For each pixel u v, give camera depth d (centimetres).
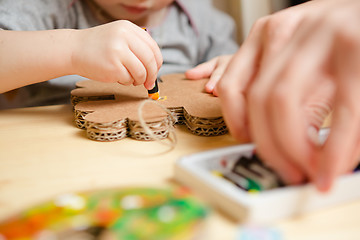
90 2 80
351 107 23
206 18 97
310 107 30
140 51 46
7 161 33
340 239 21
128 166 31
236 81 31
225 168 28
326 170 23
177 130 42
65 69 48
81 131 42
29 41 50
